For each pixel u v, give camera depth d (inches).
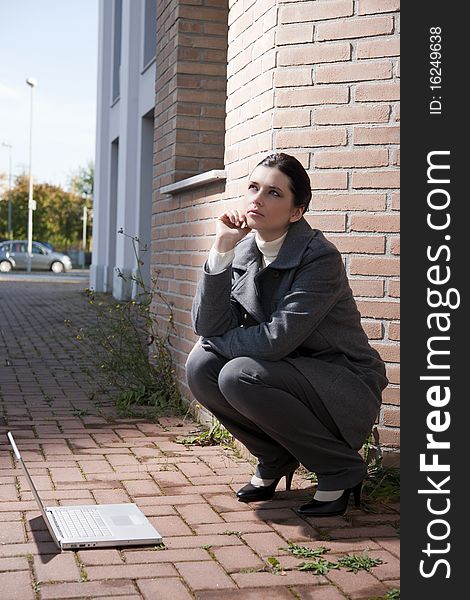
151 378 265.9
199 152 266.4
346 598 114.3
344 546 133.8
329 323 145.7
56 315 585.6
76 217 2559.1
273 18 183.2
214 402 150.0
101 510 147.0
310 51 179.5
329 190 177.6
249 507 152.7
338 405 143.4
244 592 115.5
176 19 267.1
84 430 216.4
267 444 153.8
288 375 142.1
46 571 120.6
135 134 649.0
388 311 173.5
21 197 2586.1
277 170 143.6
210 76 267.1
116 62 781.3
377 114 174.4
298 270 144.2
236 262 151.7
